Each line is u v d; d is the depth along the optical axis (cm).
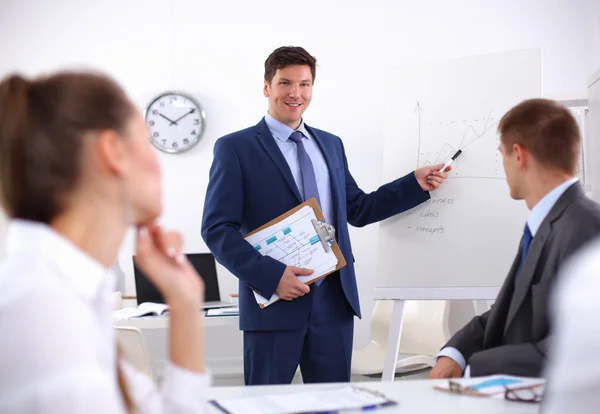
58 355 64
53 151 75
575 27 428
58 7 471
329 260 243
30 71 470
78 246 77
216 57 468
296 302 242
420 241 274
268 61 258
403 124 291
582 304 60
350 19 457
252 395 143
